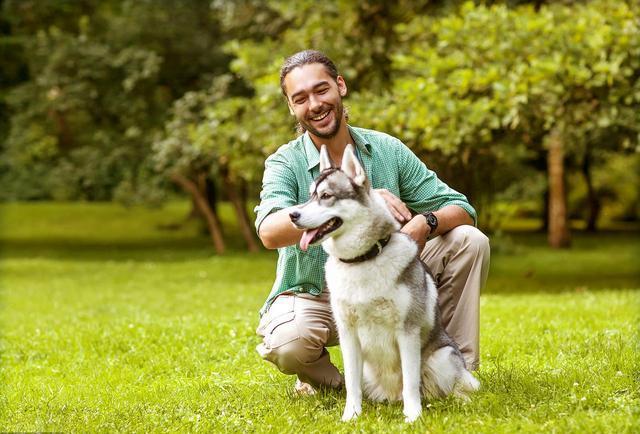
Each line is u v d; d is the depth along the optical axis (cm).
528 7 1197
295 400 464
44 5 2178
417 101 1104
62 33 2198
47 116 2167
